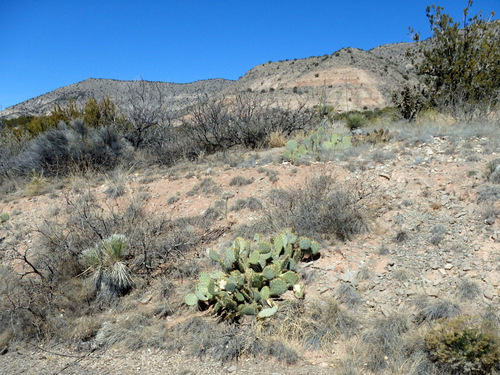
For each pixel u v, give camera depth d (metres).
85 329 4.49
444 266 4.45
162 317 4.61
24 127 13.85
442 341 3.33
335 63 75.31
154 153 9.97
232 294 4.42
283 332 3.99
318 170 7.04
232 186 7.08
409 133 8.21
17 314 4.75
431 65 11.30
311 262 4.95
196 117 10.30
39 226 6.80
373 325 3.90
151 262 5.43
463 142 7.21
